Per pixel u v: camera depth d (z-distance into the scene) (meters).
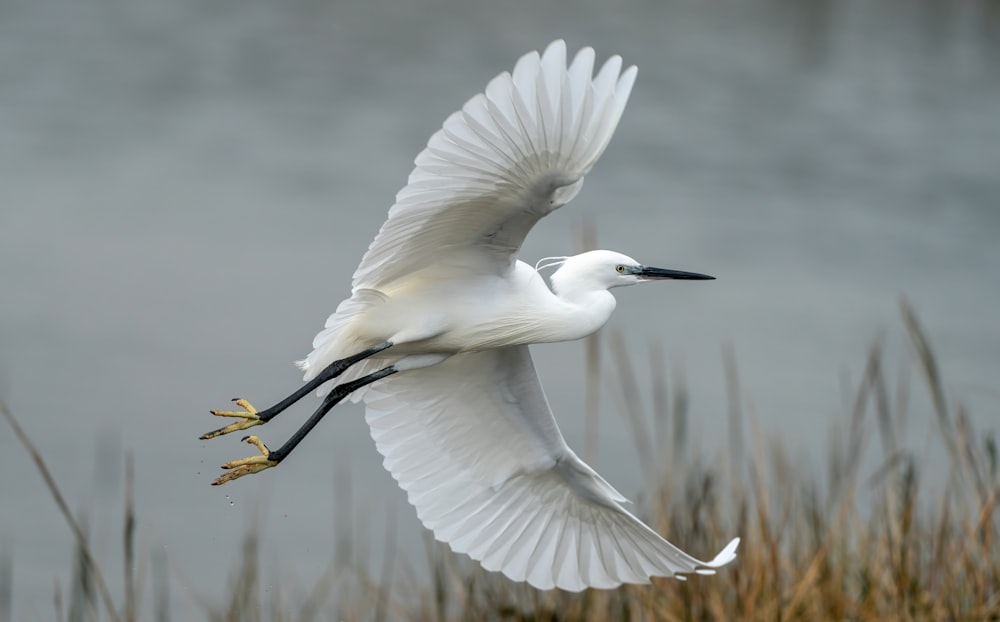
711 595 8.80
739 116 25.12
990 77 27.84
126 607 8.16
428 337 6.38
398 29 31.00
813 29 31.81
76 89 24.88
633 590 8.95
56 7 31.03
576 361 14.80
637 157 22.52
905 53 29.53
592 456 9.78
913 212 20.50
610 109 5.42
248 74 26.89
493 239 6.12
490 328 6.40
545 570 7.06
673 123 24.53
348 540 10.33
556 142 5.42
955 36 31.05
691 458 10.29
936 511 9.91
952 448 9.77
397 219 5.71
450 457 7.05
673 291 17.31
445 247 6.14
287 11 32.41
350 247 17.84
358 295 6.31
